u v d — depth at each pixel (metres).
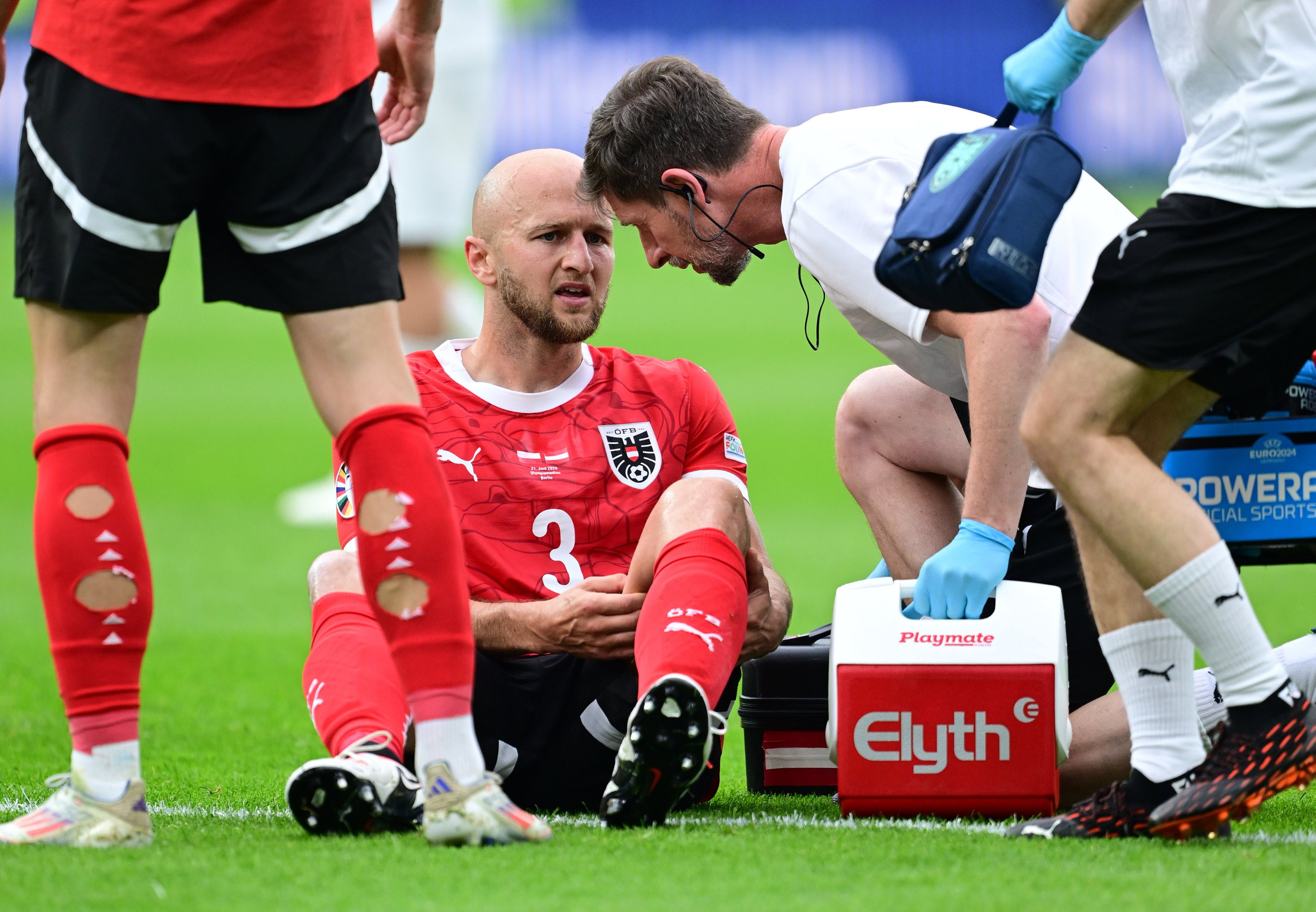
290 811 9.66
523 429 10.93
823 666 11.32
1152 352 8.05
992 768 9.39
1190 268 8.03
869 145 10.59
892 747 9.45
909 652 9.46
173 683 18.38
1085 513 8.35
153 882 7.25
